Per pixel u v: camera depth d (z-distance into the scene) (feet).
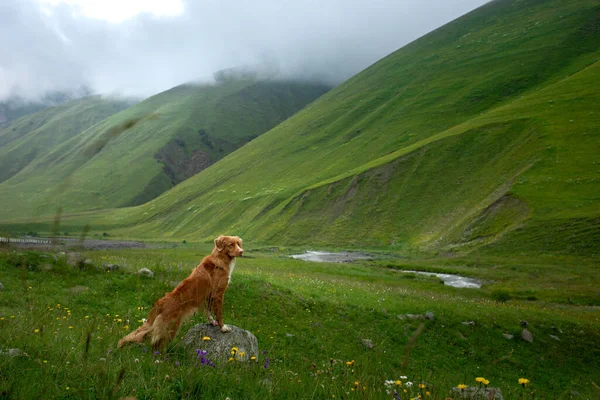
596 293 137.08
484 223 246.27
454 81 583.58
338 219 356.79
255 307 62.64
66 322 30.99
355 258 251.19
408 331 69.00
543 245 198.18
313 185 425.69
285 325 59.77
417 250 264.72
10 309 38.60
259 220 428.15
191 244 364.17
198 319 42.11
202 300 27.68
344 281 128.47
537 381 62.69
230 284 67.15
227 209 510.99
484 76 558.97
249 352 28.48
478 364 64.69
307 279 108.78
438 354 64.39
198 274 27.86
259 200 486.38
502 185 277.03
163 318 25.49
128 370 17.49
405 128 507.30
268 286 72.33
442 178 332.39
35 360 17.22
